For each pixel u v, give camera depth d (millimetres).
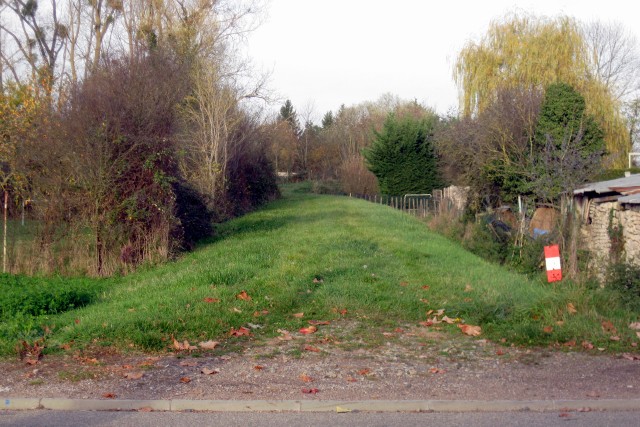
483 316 9969
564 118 20078
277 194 42750
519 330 9070
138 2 29703
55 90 16484
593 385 7004
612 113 27938
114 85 14695
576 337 8938
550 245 14008
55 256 14383
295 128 70938
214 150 26641
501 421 6031
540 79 28219
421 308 10812
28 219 14273
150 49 21906
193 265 14102
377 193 51906
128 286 12570
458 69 30906
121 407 6375
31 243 14297
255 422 6008
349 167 56062
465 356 8227
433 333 9445
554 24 28953
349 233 20672
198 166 26141
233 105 28828
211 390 6809
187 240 17359
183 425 5922
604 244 14406
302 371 7508
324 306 10812
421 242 19469
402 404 6387
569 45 28562
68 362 7797
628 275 10930
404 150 45000
